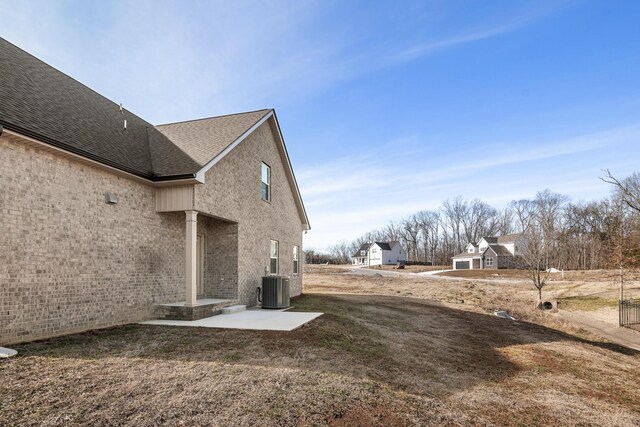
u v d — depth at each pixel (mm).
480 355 8234
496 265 55844
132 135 11055
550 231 31047
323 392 4629
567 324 15766
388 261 79500
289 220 17922
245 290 12570
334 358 6164
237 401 4176
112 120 10891
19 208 6359
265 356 5938
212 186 10523
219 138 11602
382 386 5188
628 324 16234
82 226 7645
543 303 21578
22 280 6355
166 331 7594
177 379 4723
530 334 11688
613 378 7512
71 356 5496
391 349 7539
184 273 10883
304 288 25016
